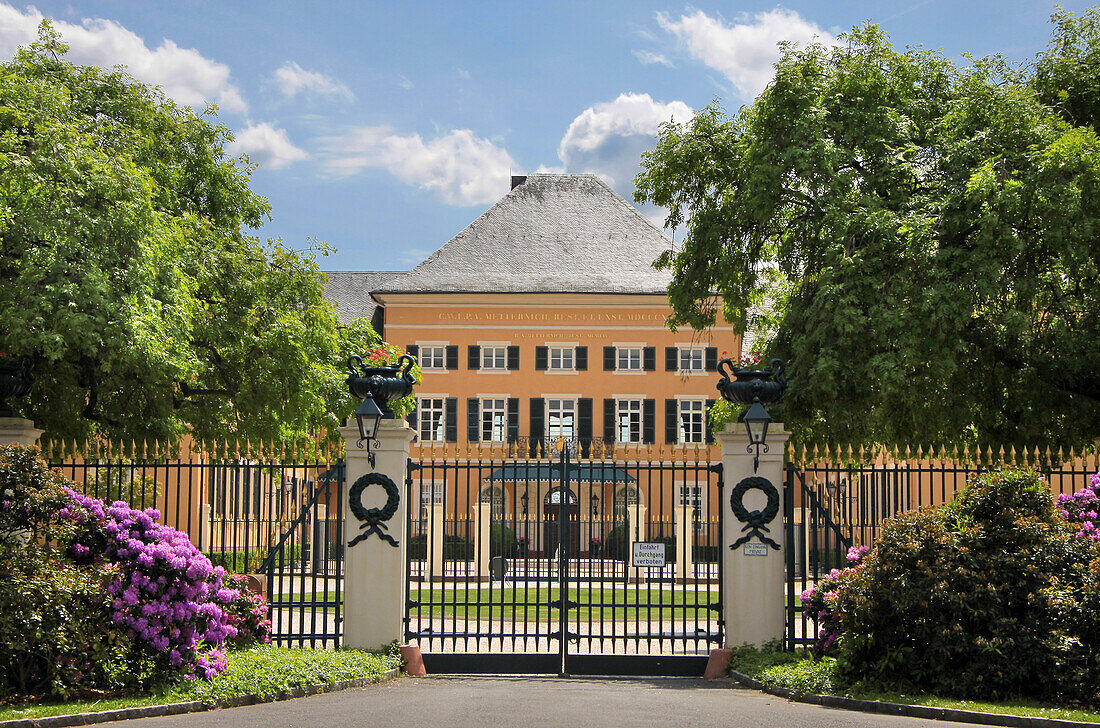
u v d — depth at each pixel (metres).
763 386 12.98
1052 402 18.17
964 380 18.23
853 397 17.47
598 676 12.90
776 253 21.20
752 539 12.91
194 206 23.84
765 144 18.70
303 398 23.03
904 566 10.80
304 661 11.50
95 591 10.34
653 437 47.69
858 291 16.78
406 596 13.25
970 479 11.76
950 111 18.69
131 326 15.59
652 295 48.00
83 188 16.11
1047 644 10.09
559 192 52.47
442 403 48.22
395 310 48.72
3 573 9.94
